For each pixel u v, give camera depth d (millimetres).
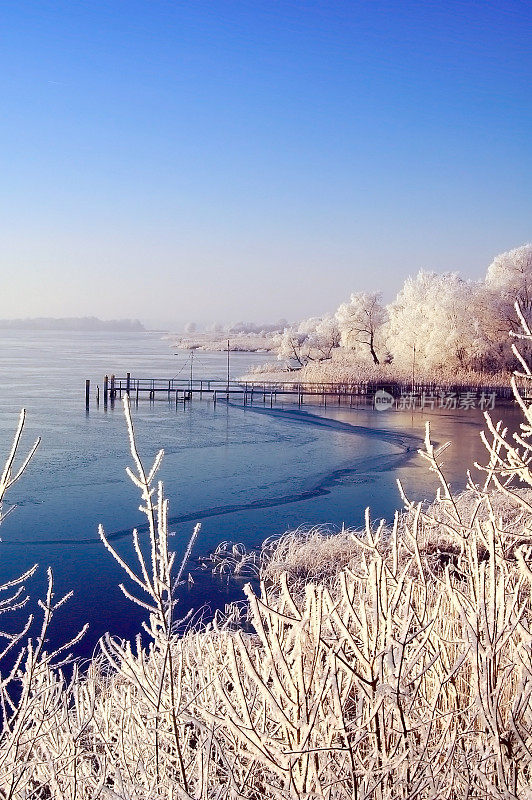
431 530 10125
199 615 10625
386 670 2225
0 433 30797
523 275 55344
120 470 23250
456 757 2350
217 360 110062
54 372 68938
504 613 2375
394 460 26109
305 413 42781
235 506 18641
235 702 2711
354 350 73688
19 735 2635
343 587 2307
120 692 3760
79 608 10906
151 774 2510
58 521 16672
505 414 41031
